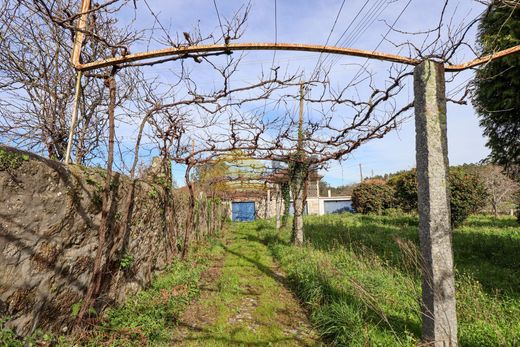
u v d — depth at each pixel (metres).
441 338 2.43
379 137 5.16
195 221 9.81
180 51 2.87
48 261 2.52
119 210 3.87
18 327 2.19
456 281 4.49
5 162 2.07
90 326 3.02
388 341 3.00
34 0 2.44
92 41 4.24
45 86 4.20
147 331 3.24
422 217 2.61
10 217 2.12
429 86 2.61
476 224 12.87
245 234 14.12
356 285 3.58
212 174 12.03
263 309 4.35
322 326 3.62
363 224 13.16
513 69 5.26
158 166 6.38
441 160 2.56
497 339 2.91
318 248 7.95
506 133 6.68
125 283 4.13
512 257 6.31
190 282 5.14
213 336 3.49
